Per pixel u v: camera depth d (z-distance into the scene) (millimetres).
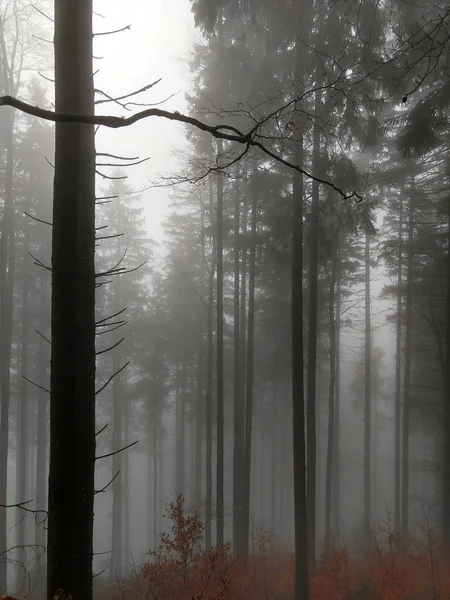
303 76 10242
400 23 8773
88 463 3887
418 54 8352
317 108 10648
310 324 12781
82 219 3930
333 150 11930
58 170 3914
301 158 11664
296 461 11367
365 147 11719
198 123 2680
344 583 10773
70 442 3826
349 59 9680
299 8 10719
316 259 12711
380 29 9398
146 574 8148
